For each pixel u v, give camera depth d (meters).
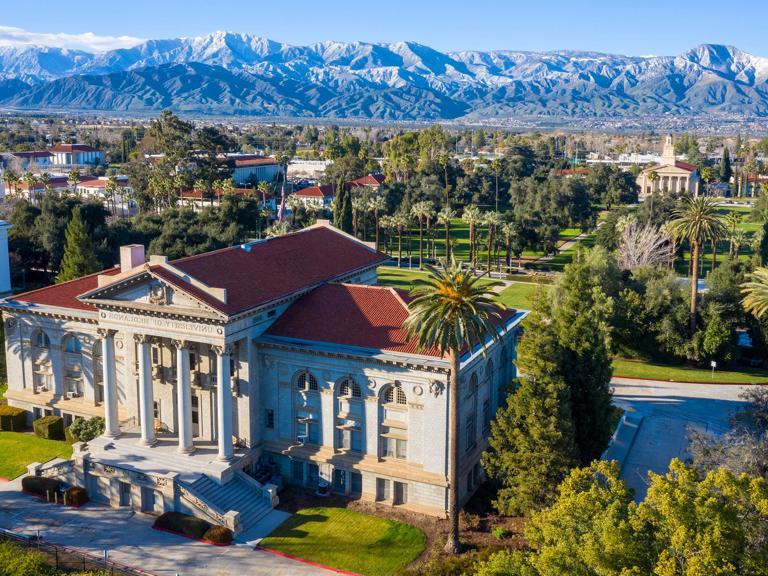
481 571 40.59
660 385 96.25
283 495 65.19
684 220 103.88
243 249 73.62
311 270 76.69
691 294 104.00
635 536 36.75
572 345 64.50
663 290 106.31
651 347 106.56
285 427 67.38
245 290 66.06
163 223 163.62
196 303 62.09
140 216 172.50
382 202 183.38
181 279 62.56
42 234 145.38
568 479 44.19
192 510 60.38
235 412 66.56
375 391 63.09
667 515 36.16
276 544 57.31
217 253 70.19
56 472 66.50
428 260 179.50
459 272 53.31
